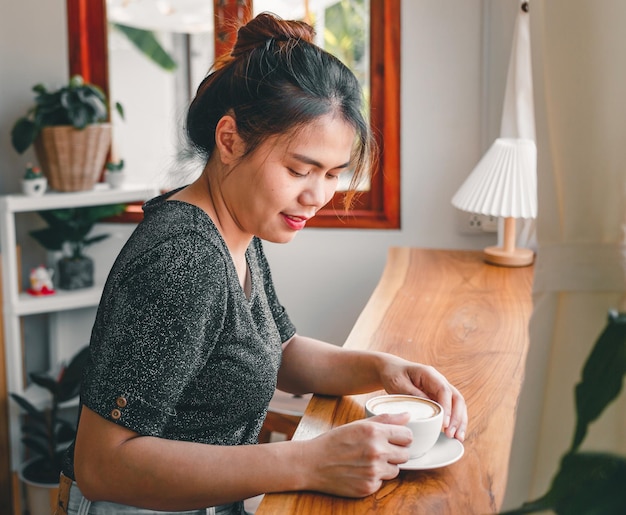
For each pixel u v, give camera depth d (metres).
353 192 1.21
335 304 3.06
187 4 3.00
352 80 1.09
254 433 1.21
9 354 2.79
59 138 2.81
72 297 2.90
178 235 1.04
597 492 0.58
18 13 3.03
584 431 0.62
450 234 2.95
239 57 1.10
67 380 2.72
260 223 1.09
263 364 1.15
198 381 1.09
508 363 1.49
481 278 2.26
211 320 1.05
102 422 1.00
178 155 1.21
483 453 1.10
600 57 0.67
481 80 2.84
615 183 0.68
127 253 1.04
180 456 0.99
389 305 1.94
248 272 1.20
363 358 1.31
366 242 3.01
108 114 3.10
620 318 0.64
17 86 3.06
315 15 2.93
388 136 2.93
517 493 0.66
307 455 0.99
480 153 2.88
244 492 0.98
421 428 1.04
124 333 1.00
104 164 3.17
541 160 0.71
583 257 0.69
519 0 2.67
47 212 2.94
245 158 1.06
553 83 0.69
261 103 1.03
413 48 2.87
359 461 0.98
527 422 0.68
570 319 0.68
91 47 3.07
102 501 1.08
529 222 2.60
